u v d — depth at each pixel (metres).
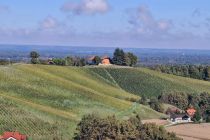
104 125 105.75
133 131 104.81
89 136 106.25
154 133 105.56
